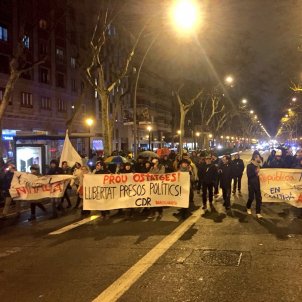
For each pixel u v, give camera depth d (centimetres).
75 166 1598
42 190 1390
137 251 868
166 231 1073
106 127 2484
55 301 594
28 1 2034
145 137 8175
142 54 2903
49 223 1261
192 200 1594
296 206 1288
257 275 684
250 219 1222
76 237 1036
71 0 2078
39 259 835
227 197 1448
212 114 5384
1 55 3934
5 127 4034
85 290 635
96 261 801
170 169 1738
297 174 1287
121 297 599
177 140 8494
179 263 768
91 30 2314
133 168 1697
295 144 7950
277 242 919
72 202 1744
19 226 1230
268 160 2012
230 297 587
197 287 632
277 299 575
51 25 2355
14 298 614
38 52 4541
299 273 691
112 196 1303
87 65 2405
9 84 1644
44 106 4722
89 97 5875
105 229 1130
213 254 825
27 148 2123
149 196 1297
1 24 3912
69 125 2755
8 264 807
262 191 1295
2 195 1595
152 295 604
